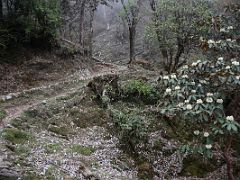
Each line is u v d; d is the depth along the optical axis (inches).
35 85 756.6
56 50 893.8
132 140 529.7
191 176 481.1
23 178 378.6
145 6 1175.6
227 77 360.8
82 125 591.8
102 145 532.1
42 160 440.1
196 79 392.5
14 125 534.6
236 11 454.0
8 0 836.0
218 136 402.0
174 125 550.6
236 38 419.2
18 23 815.1
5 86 709.9
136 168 490.3
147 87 665.0
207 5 801.6
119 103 655.1
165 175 481.4
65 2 1171.9
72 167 436.5
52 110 615.2
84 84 788.0
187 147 382.3
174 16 798.5
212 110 351.3
